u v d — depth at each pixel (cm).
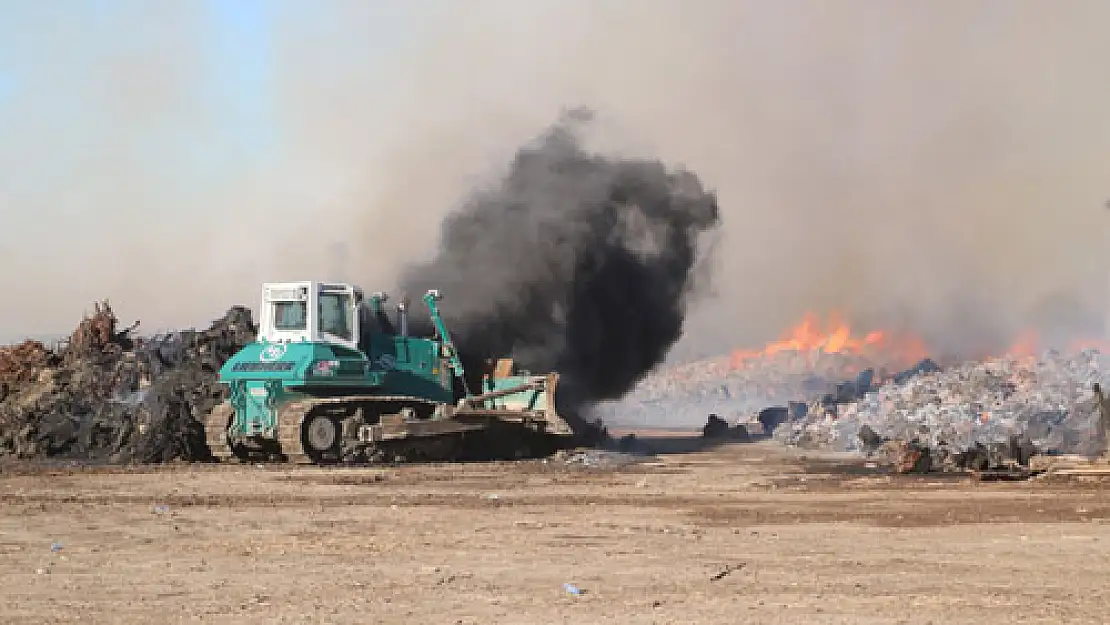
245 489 2491
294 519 1928
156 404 3450
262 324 3397
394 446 3366
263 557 1516
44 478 2755
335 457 3291
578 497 2316
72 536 1736
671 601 1205
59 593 1270
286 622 1110
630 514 2002
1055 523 1830
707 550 1566
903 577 1345
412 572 1391
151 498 2284
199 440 3422
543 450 3725
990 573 1370
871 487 2536
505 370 3847
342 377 3331
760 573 1379
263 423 3300
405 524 1858
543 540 1664
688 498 2297
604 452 3659
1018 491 2388
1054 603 1182
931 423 3881
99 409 3572
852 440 4100
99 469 3030
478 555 1527
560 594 1248
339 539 1683
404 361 3569
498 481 2730
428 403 3509
